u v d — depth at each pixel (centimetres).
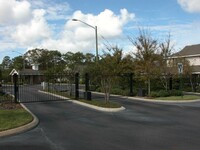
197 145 1006
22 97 3077
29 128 1333
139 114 1820
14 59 11712
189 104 2420
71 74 3359
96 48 3316
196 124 1445
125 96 3100
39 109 2050
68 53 10319
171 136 1157
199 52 5084
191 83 4084
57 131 1275
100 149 962
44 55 11575
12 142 1071
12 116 1554
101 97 3038
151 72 3059
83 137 1150
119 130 1292
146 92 3136
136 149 955
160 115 1773
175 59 3950
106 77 2388
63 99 2664
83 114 1816
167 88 3431
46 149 971
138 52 3238
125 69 2806
